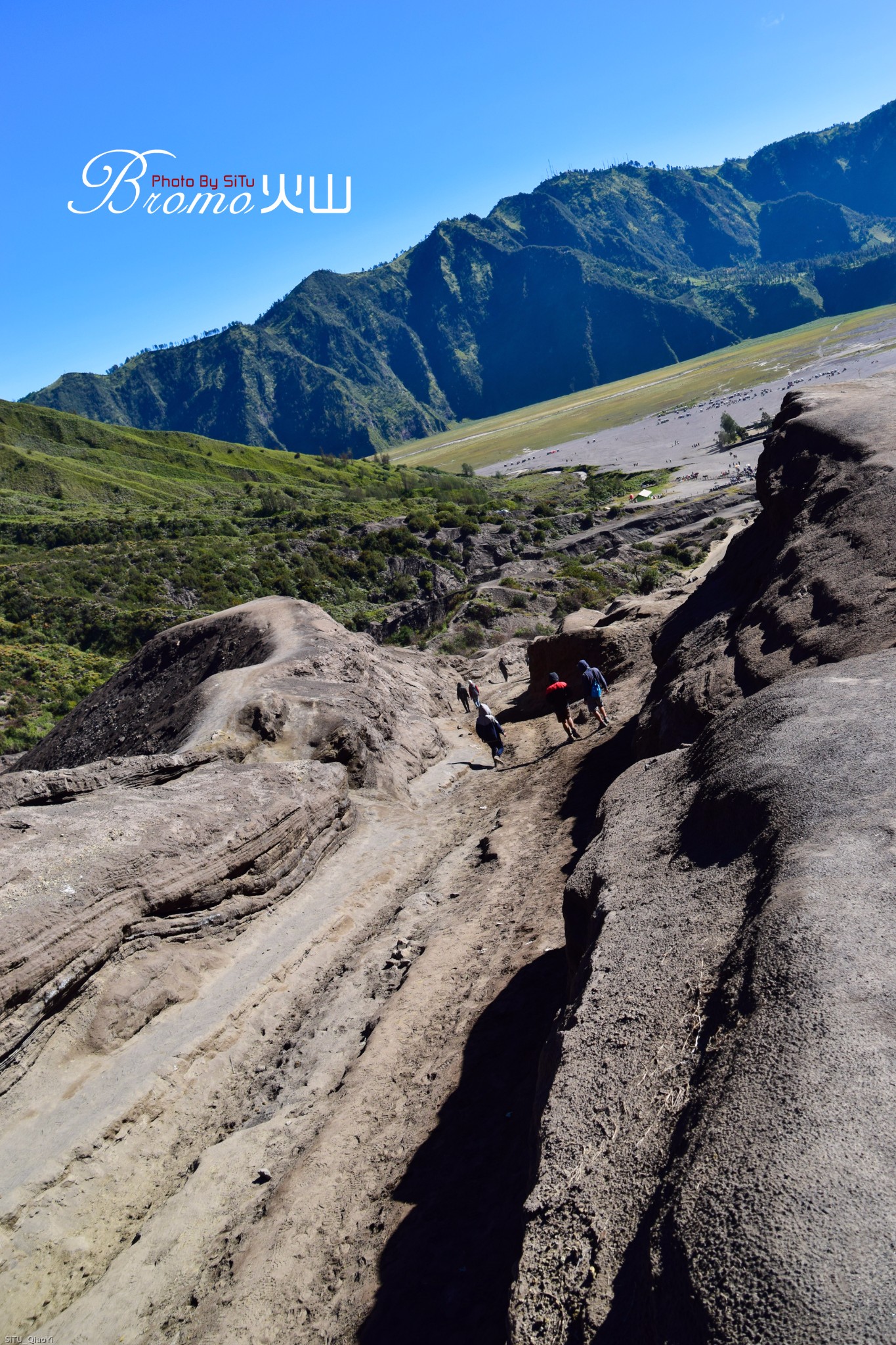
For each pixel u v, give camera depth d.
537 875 10.44
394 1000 8.34
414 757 18.77
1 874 8.38
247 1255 5.56
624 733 15.73
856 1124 2.68
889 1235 2.30
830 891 3.82
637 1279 2.75
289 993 9.53
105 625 65.44
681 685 10.76
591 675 17.88
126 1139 7.27
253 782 12.55
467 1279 4.41
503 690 30.11
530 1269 3.16
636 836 6.12
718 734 6.61
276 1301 5.05
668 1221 2.75
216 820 10.83
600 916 5.20
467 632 56.12
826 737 5.40
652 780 7.11
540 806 13.55
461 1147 5.71
